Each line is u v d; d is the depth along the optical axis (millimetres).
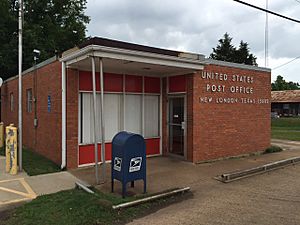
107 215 5305
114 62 8375
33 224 4973
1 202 6051
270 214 5430
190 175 8312
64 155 8914
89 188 6820
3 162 10125
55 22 27500
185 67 9375
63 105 8938
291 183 7602
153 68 9641
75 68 9133
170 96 11070
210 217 5309
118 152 6387
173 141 11062
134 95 10812
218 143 10695
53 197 6238
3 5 23359
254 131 12086
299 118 37531
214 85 10586
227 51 49000
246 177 8203
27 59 22906
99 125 9797
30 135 12828
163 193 6363
